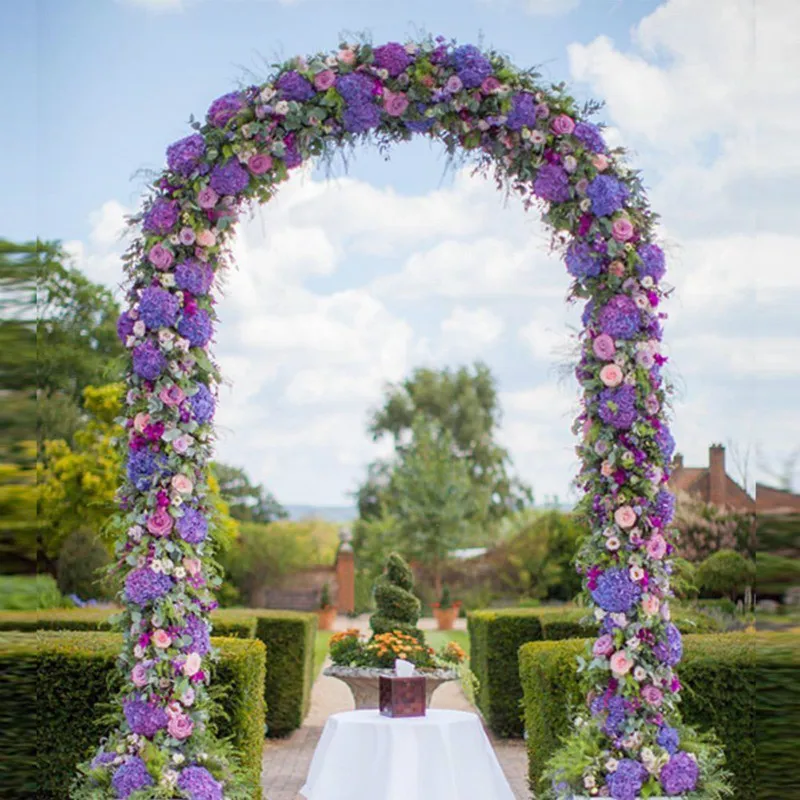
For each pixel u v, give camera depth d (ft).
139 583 16.22
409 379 90.53
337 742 17.92
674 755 16.10
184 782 15.83
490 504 88.43
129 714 16.30
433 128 17.37
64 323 58.80
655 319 17.02
